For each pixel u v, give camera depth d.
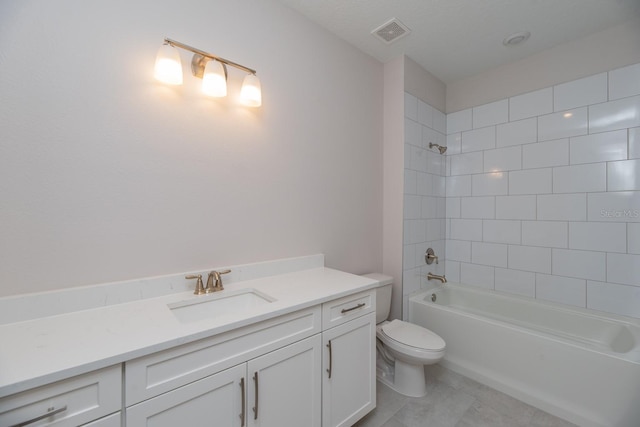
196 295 1.21
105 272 1.07
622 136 1.80
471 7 1.67
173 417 0.82
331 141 1.90
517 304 2.19
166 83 1.19
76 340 0.78
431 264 2.54
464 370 1.96
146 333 0.83
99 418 0.70
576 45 1.98
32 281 0.93
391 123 2.29
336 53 1.93
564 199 2.04
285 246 1.64
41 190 0.94
